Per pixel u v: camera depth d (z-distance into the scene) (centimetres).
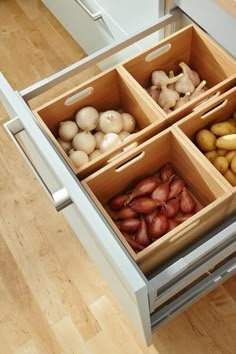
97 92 96
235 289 114
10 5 174
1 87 77
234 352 107
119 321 113
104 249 65
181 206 93
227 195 78
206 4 84
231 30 83
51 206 131
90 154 98
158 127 88
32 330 114
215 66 97
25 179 136
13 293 119
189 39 96
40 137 72
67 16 147
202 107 87
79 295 117
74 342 112
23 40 165
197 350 108
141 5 100
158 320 98
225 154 93
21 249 125
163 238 74
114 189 92
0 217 130
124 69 92
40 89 88
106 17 119
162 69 102
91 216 63
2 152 141
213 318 111
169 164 96
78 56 159
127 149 88
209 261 81
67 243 125
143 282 57
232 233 70
